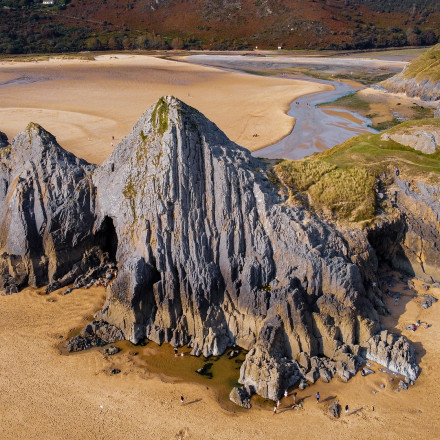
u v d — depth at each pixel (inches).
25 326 2336.4
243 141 4909.0
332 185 2652.6
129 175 2417.6
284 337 2055.9
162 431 1787.6
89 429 1807.3
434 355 2075.5
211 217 2224.4
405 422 1795.0
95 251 2711.6
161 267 2186.3
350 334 2074.3
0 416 1870.1
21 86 7573.8
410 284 2534.5
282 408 1857.8
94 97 6835.6
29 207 2637.8
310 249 2153.1
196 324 2159.2
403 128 3609.7
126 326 2217.0
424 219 2640.3
